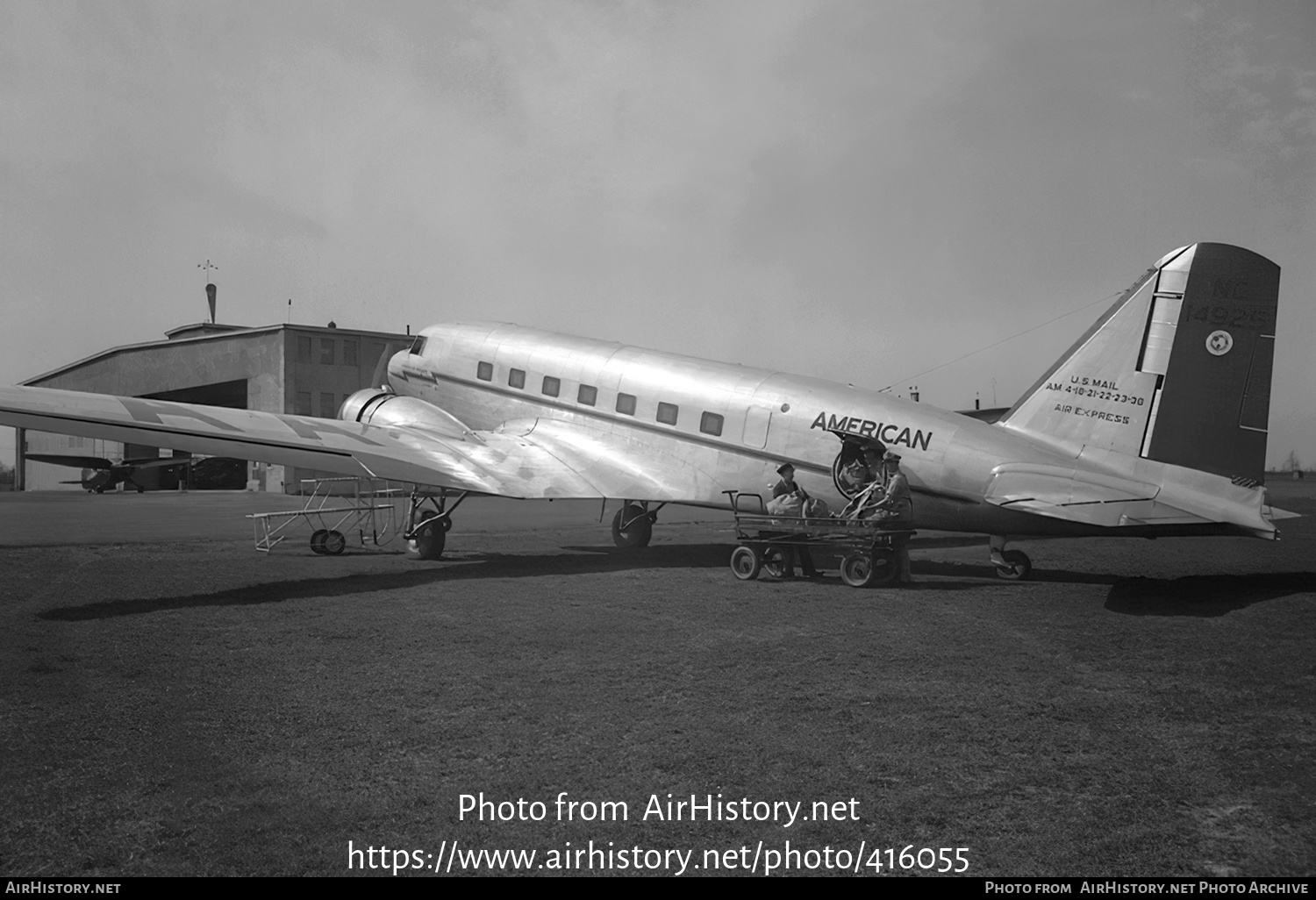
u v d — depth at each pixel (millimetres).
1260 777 5086
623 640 8586
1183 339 11484
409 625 9273
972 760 5383
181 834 4402
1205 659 7824
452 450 15000
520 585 12125
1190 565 14672
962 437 12695
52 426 11148
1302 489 48969
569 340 17344
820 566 14375
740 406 14625
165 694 6695
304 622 9453
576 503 36750
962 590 11648
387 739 5746
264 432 13102
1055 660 7805
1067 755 5441
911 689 6895
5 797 4805
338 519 24984
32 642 8438
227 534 19844
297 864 4129
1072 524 11945
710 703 6539
